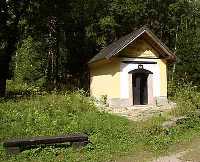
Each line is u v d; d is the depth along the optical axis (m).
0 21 27.38
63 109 17.47
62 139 12.38
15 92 29.36
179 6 39.56
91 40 36.31
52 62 36.66
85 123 15.59
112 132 14.77
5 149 11.86
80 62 37.09
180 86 28.20
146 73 25.38
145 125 15.52
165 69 25.91
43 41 35.75
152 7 39.66
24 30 29.23
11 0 27.48
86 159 11.57
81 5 35.22
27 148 12.16
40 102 18.53
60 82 36.16
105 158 11.67
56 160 11.44
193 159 11.25
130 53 24.95
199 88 31.28
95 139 13.59
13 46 28.27
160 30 42.25
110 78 25.47
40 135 13.74
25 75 38.44
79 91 26.11
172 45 42.06
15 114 15.91
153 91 25.44
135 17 38.72
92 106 19.17
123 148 12.80
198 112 17.53
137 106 24.14
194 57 33.62
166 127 15.17
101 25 35.56
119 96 24.52
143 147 12.92
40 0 28.53
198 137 14.42
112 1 37.06
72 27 35.88
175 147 12.95
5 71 27.72
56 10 29.80
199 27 38.53
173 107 20.55
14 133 13.69
